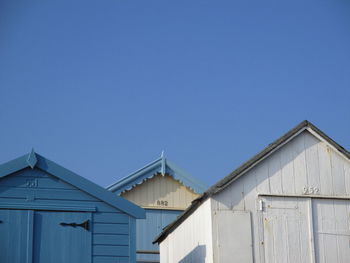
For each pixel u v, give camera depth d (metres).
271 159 19.16
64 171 16.83
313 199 19.17
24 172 16.67
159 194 27.23
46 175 16.78
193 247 19.70
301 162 19.28
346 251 19.00
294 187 19.09
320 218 19.08
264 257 18.45
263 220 18.70
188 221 20.31
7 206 16.41
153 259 26.50
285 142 19.19
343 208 19.28
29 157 16.62
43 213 16.61
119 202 17.00
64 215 16.70
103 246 16.77
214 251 18.23
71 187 16.88
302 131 19.38
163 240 22.67
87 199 16.91
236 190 18.78
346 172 19.45
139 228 26.73
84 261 16.56
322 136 19.39
